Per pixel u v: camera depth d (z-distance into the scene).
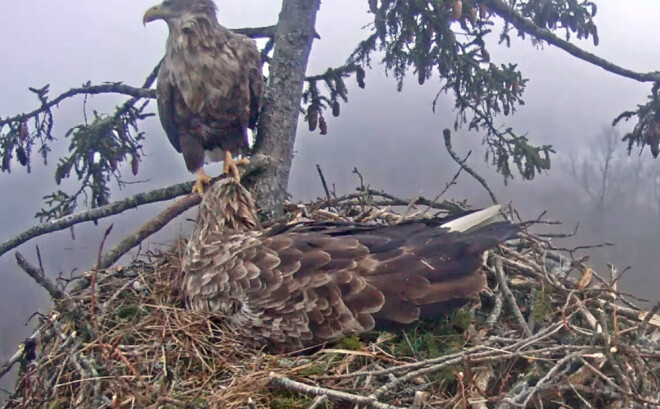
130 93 2.74
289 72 2.64
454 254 2.00
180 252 2.41
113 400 1.71
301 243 2.07
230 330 2.05
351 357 1.91
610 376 1.87
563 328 2.00
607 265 2.41
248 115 2.70
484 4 2.73
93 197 2.84
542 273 2.19
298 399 1.79
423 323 2.03
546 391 1.83
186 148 2.76
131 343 2.01
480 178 2.54
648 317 1.96
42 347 2.06
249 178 2.61
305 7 2.65
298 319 1.97
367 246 2.04
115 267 2.40
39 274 1.93
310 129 2.87
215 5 2.72
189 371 1.93
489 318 2.06
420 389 1.77
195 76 2.63
